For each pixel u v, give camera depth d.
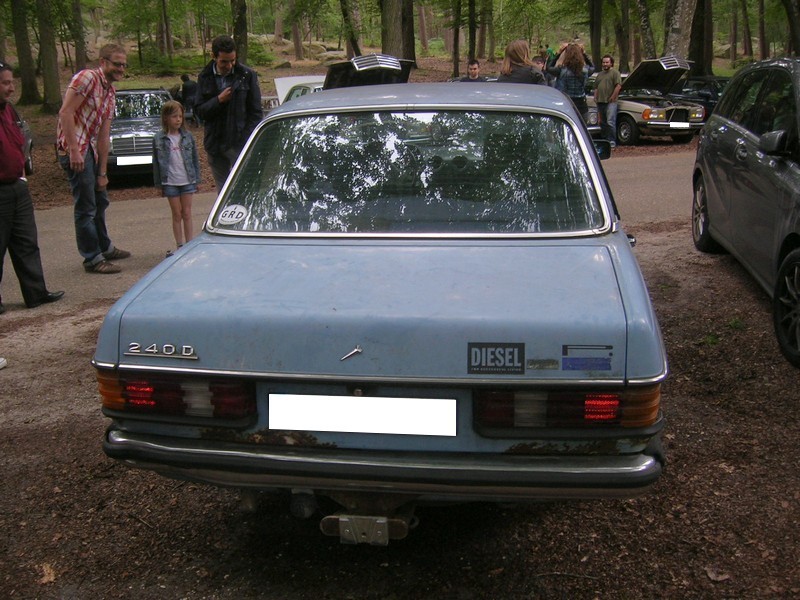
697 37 27.23
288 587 2.86
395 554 3.05
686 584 2.79
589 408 2.36
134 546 3.15
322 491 2.65
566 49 13.01
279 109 3.74
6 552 3.14
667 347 5.01
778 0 41.75
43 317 6.30
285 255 2.99
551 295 2.54
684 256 7.12
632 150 16.48
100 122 7.42
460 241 3.03
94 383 4.88
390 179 3.32
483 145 3.39
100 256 7.70
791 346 4.62
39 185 14.21
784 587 2.75
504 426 2.39
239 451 2.53
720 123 6.75
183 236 8.12
